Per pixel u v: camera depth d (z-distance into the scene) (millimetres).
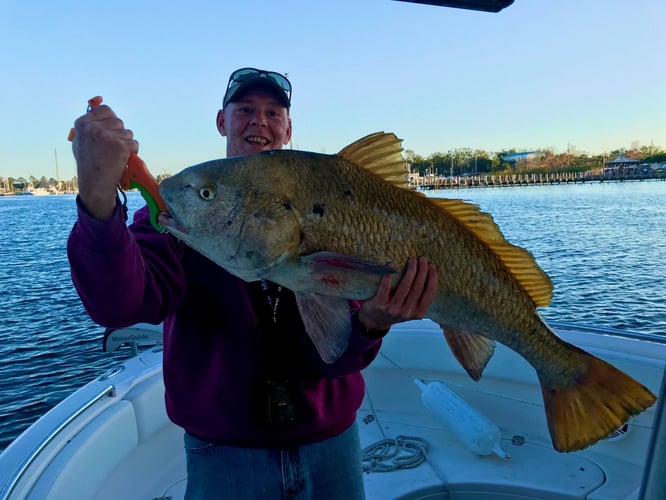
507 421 3688
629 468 3111
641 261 20891
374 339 1919
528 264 2100
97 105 1567
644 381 3141
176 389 1967
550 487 2941
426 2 2139
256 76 2500
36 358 11141
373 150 1978
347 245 1868
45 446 2471
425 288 1864
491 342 2154
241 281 1972
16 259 27812
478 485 3023
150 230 1938
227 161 1862
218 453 1931
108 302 1599
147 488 3092
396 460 3285
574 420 2105
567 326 3764
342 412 2072
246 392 1910
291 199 1844
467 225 2025
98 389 3113
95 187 1486
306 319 1838
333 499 2023
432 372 3957
